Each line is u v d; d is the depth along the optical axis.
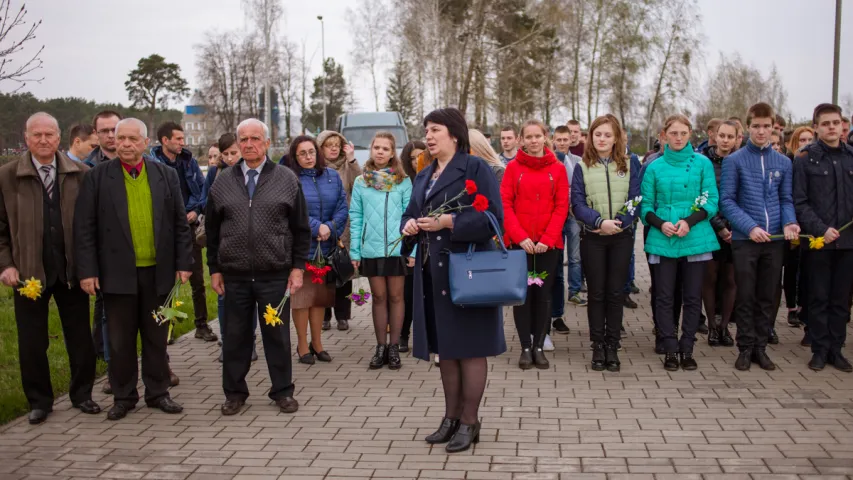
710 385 5.68
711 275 6.88
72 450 4.55
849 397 5.31
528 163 6.21
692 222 5.97
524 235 6.10
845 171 5.94
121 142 5.00
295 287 5.36
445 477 4.05
